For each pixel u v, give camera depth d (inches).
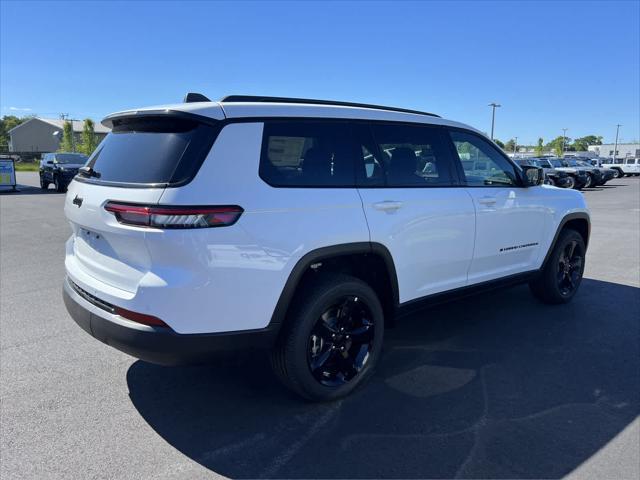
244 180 112.9
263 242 113.1
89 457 109.2
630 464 107.0
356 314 137.3
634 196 854.5
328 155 130.3
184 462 107.9
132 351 110.9
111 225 111.6
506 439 116.1
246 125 116.9
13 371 150.7
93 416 126.1
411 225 144.3
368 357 138.5
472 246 166.2
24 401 133.0
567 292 218.4
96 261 123.1
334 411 128.9
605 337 179.6
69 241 148.7
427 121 159.6
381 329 141.3
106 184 118.2
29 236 397.1
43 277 262.1
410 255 145.6
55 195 824.3
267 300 115.3
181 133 113.8
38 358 160.1
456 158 164.9
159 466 106.4
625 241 374.6
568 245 214.2
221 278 108.8
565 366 155.7
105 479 102.0
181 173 107.0
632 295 231.1
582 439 116.2
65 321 194.1
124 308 110.3
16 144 3211.1
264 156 117.7
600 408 130.3
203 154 109.5
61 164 887.7
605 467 106.0
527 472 104.3
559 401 133.9
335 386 132.1
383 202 136.6
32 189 985.5
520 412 128.2
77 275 129.2
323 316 128.2
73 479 101.8
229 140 113.3
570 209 208.8
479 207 166.4
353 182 133.6
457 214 158.4
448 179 160.9
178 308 106.2
